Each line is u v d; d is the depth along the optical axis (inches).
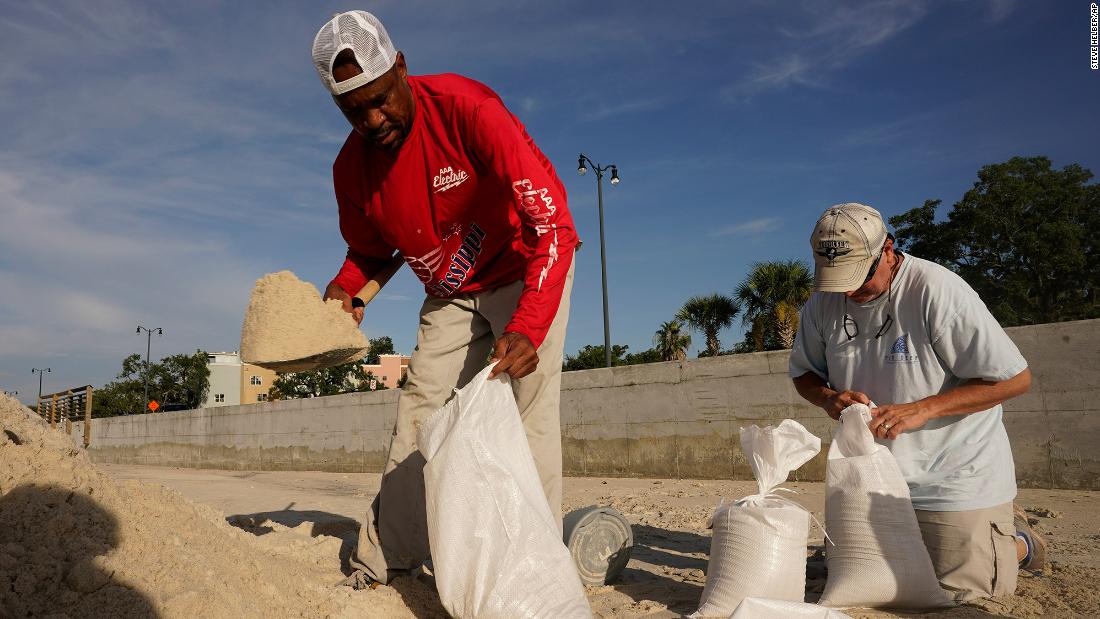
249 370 2807.6
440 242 110.0
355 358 107.3
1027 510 218.7
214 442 771.4
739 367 359.9
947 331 109.8
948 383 114.5
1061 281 1421.0
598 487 344.8
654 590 122.6
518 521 88.8
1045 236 1389.0
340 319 104.7
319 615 87.7
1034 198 1407.5
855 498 106.3
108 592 71.3
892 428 106.7
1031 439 272.8
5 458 82.2
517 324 94.6
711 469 366.3
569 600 87.2
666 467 382.3
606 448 406.6
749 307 999.0
